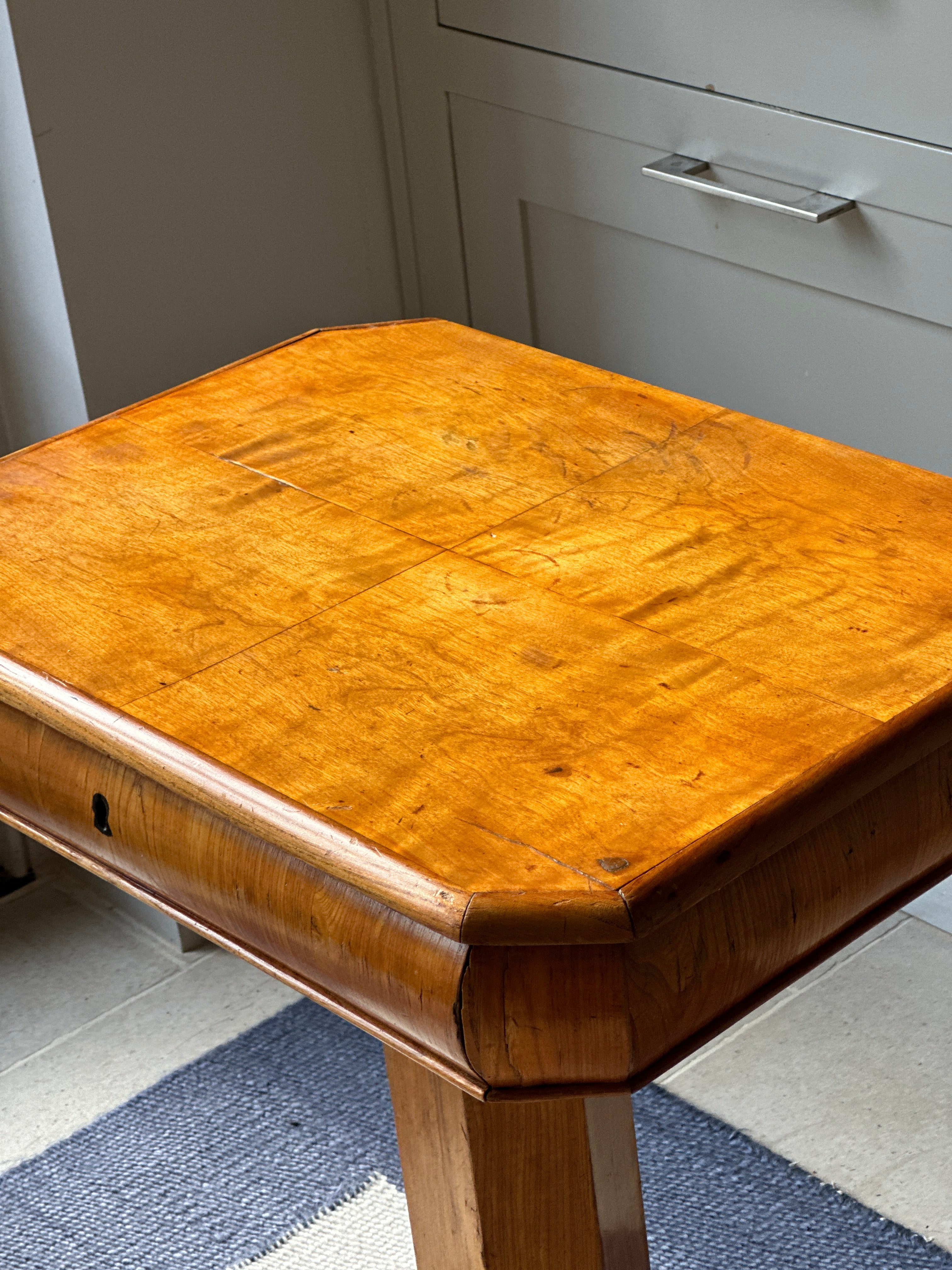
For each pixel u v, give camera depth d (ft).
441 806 2.44
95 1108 5.03
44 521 3.31
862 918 2.66
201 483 3.41
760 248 4.69
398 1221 4.52
